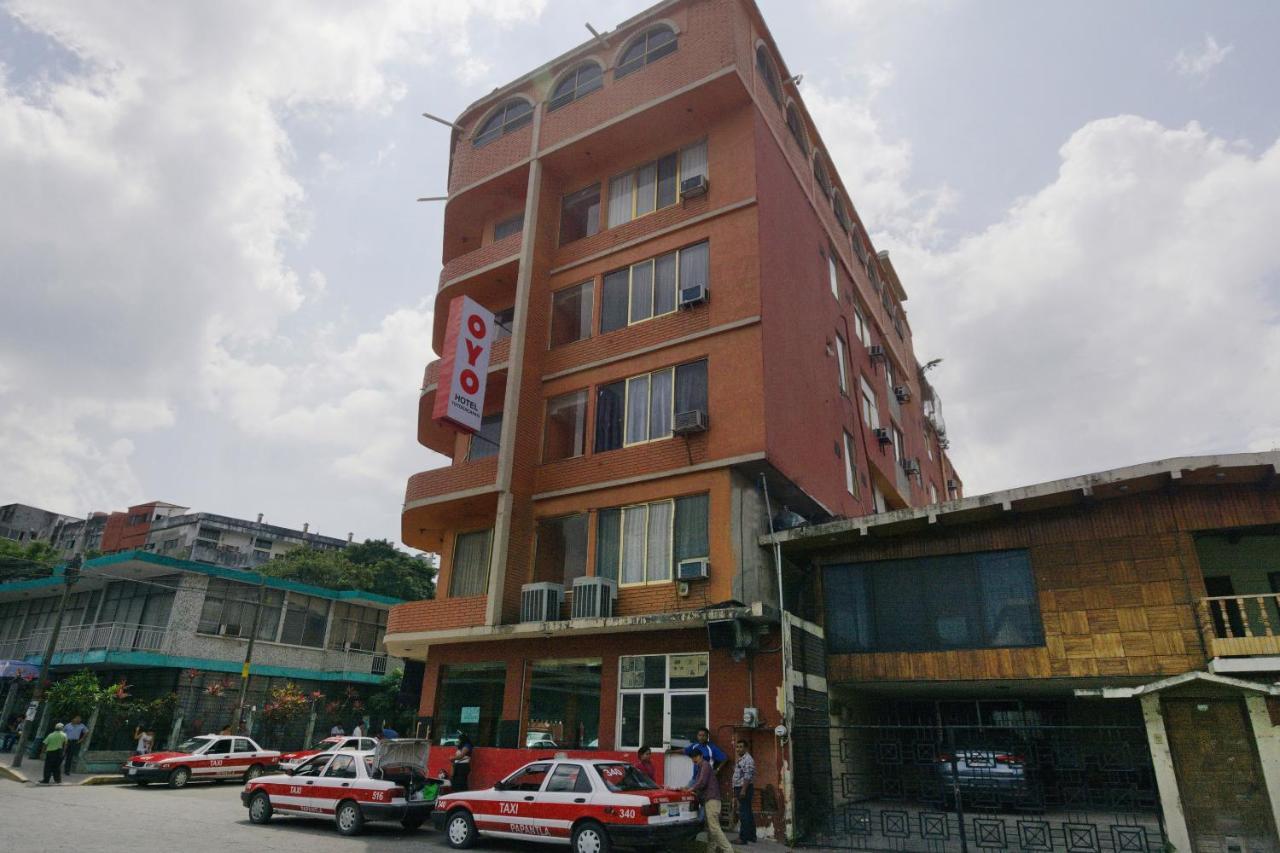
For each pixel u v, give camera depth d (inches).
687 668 593.3
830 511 743.7
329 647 1317.7
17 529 3011.8
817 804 537.0
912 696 706.8
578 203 832.9
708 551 608.7
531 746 644.1
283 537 2706.7
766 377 643.5
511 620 661.9
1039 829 463.2
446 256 946.1
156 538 2613.2
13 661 1232.8
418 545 832.3
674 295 721.6
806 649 576.4
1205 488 514.9
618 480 671.8
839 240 997.8
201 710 1115.3
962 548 577.9
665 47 781.3
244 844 455.5
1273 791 431.5
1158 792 453.1
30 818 522.6
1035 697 694.5
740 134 738.8
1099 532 535.2
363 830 543.8
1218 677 444.8
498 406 807.1
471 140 912.9
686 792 455.8
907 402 1267.2
